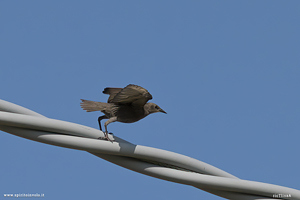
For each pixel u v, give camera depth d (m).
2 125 10.02
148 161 10.54
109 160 10.56
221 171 10.80
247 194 10.50
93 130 10.46
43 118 10.04
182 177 10.21
